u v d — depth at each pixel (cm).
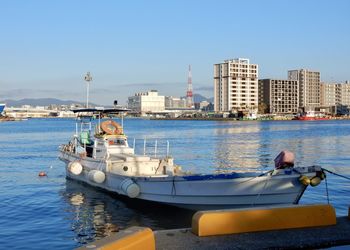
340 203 2392
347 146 6956
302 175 1855
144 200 2272
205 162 5003
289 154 1914
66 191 2881
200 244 969
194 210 2112
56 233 1875
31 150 6806
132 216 2152
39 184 3281
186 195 2064
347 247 987
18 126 18750
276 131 12312
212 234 1027
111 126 2922
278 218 1073
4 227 1975
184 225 1975
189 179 2042
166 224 1997
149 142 8419
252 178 1928
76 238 1800
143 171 2586
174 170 2575
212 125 17975
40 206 2441
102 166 2669
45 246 1684
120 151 2820
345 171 3953
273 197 1923
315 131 11975
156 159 2623
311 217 1095
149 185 2208
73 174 3156
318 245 980
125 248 814
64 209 2345
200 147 7169
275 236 1023
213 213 1041
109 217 2144
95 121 3519
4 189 3064
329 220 1109
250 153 6059
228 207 2003
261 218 1061
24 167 4541
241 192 1952
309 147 6862
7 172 4109
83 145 3250
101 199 2555
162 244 969
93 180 2591
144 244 870
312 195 2622
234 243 975
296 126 15975
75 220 2106
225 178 1964
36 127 17338
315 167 1884
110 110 3130
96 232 1892
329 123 19525
